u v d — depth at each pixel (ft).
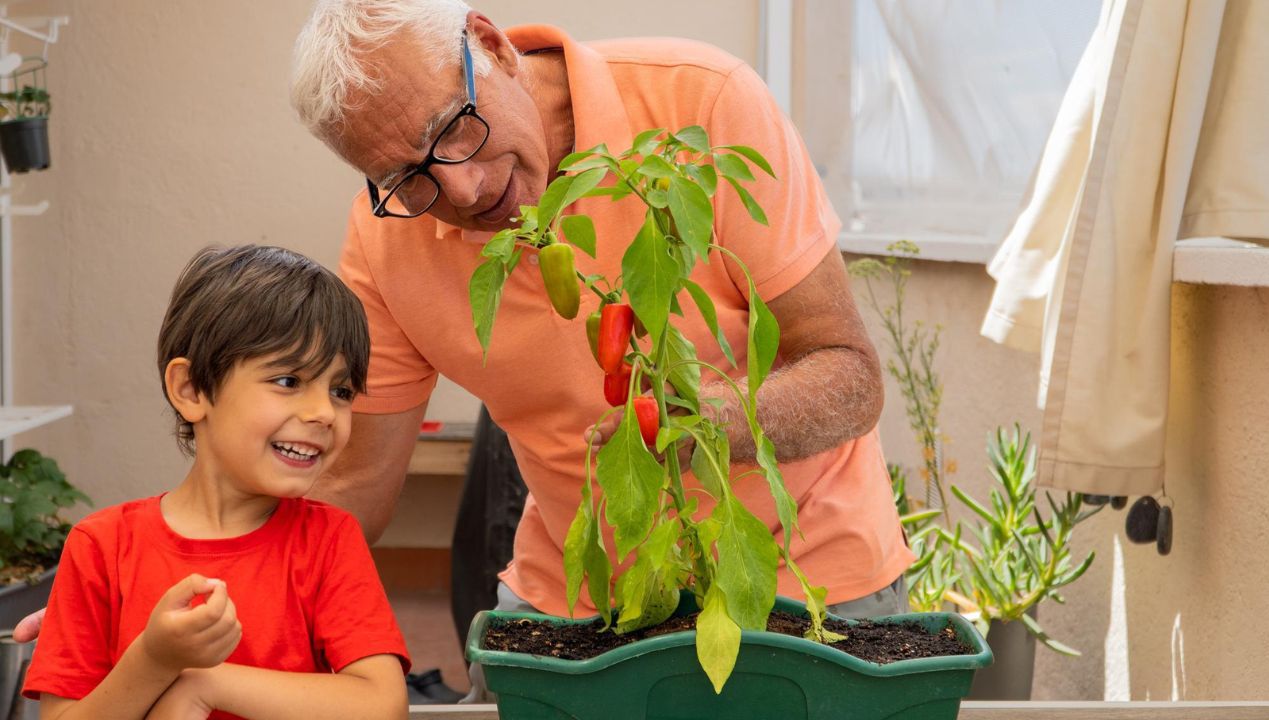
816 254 4.11
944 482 10.20
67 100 13.87
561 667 2.63
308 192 14.11
